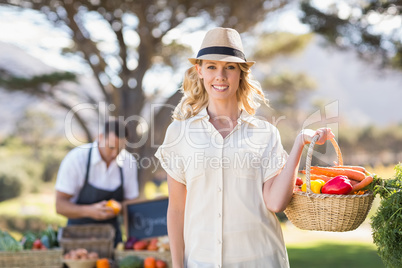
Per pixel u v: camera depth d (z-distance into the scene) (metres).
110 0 8.45
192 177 2.24
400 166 2.21
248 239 2.19
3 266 3.50
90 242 3.67
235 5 8.53
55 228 4.12
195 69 2.40
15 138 17.36
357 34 8.35
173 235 2.34
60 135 17.55
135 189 4.03
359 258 7.48
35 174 17.06
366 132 27.27
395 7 7.75
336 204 2.10
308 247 8.80
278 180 2.18
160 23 8.88
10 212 13.51
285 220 12.41
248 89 2.40
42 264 3.55
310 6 8.32
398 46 8.17
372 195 2.15
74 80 9.95
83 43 8.97
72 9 8.51
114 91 9.26
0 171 16.27
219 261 2.18
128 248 3.70
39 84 9.90
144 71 9.29
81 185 3.85
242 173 2.21
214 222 2.21
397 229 2.06
